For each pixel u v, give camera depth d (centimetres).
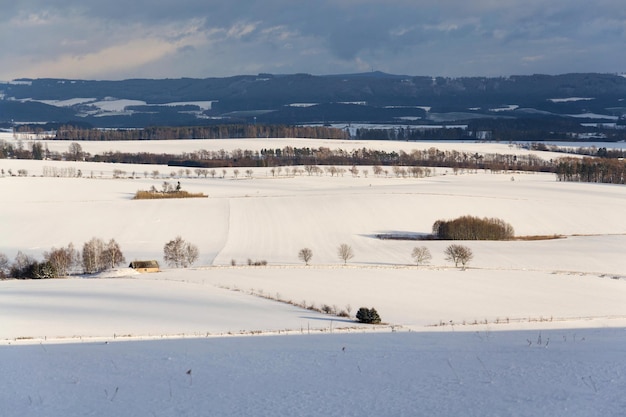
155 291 11519
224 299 10688
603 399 3584
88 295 10950
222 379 4225
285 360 4831
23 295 10931
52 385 4134
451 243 19550
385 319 9381
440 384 3994
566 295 11981
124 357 5041
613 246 18562
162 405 3662
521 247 18650
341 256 17788
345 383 4066
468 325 7900
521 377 4109
